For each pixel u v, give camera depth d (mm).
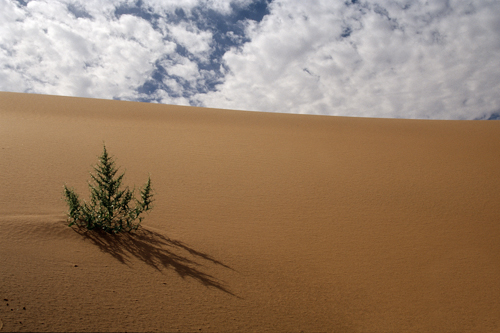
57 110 24016
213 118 27109
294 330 4340
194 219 8461
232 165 14570
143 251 5844
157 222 7820
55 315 3498
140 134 18922
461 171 15406
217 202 10094
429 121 31016
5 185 8945
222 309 4461
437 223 9914
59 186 9477
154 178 11742
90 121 21328
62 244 5387
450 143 21359
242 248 7020
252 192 11438
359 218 9914
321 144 20156
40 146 13977
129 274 4863
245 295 5012
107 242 5875
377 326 4914
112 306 3951
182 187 11141
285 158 16516
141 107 29234
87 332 3359
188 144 17641
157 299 4352
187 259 5898
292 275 6090
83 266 4797
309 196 11531
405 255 7766
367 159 17094
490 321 5516
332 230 8852
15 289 3791
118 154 14344
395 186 13148
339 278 6297
